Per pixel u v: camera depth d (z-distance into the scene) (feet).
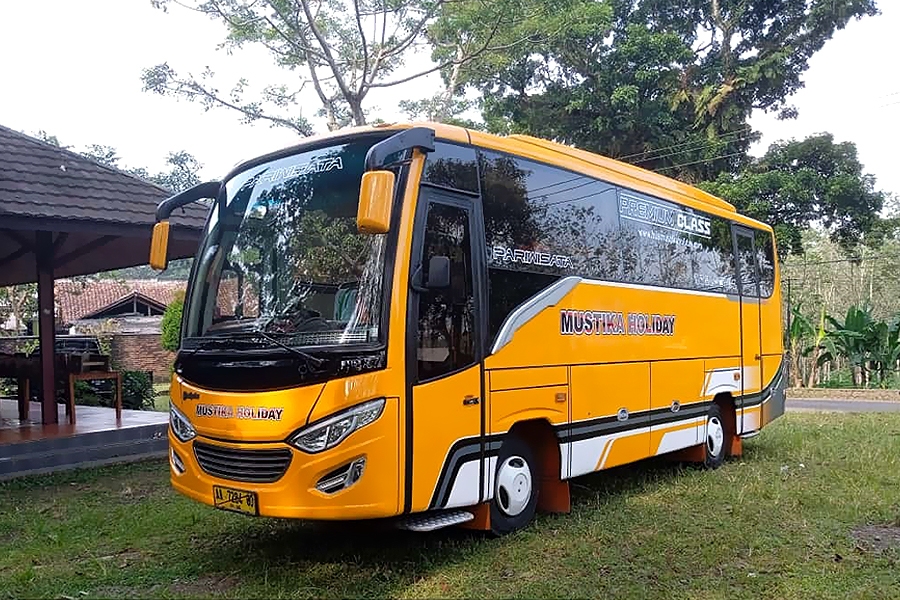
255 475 16.67
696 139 79.15
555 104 80.69
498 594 16.15
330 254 17.76
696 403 28.91
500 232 20.10
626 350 24.81
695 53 82.07
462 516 18.44
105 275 115.75
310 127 58.59
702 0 83.35
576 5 57.77
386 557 18.54
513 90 83.35
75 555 19.36
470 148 19.58
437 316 17.87
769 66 77.92
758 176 73.97
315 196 18.58
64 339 57.00
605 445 23.58
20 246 38.63
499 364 19.44
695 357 28.99
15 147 33.65
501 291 19.86
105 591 16.61
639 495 25.38
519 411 20.07
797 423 44.75
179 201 20.92
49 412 34.78
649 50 76.74
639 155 81.25
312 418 16.02
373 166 16.06
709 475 28.76
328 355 16.12
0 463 28.84
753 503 24.12
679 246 28.45
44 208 30.14
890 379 75.56
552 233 21.98
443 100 65.10
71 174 33.60
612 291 24.29
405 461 16.76
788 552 19.19
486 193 19.84
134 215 32.86
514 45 57.98
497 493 19.98
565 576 17.31
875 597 16.17
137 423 35.32
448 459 17.84
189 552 19.26
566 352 21.98
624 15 83.20
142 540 20.34
